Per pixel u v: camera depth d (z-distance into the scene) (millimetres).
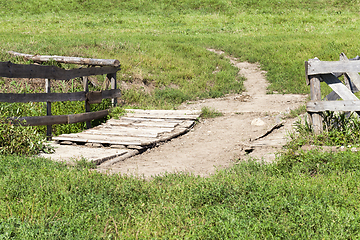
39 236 3205
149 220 3783
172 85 16078
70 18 35531
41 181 4727
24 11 37719
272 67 18781
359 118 6750
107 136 9102
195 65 18547
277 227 3344
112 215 3920
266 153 7336
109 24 33406
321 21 32719
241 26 32312
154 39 24797
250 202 3959
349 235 3199
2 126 7234
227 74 17625
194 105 13570
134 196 4496
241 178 5008
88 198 4262
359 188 4352
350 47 19781
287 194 4238
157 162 7316
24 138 7246
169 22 34656
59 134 10047
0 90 11375
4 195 4348
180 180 5301
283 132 8984
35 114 9930
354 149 5992
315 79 6820
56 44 17922
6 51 13703
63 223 3551
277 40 25125
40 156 6977
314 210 3664
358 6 37125
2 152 6816
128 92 14250
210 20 34969
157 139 8734
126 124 10484
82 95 10422
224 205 4090
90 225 3572
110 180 5094
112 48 18781
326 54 18828
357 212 3695
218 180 4980
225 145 8516
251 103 13188
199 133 9938
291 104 12445
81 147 8430
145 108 12812
